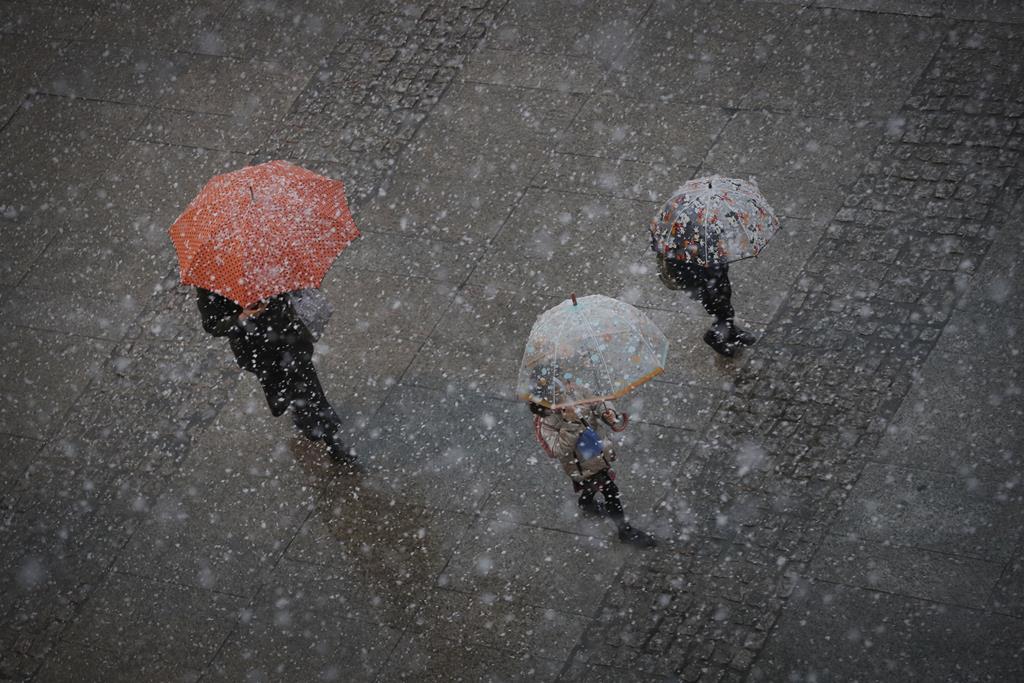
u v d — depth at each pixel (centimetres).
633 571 2280
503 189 3048
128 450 2694
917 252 2673
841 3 3266
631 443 2480
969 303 2552
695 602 2212
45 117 3519
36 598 2461
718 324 2502
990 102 2936
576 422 2098
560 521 2384
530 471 2477
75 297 3038
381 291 2883
